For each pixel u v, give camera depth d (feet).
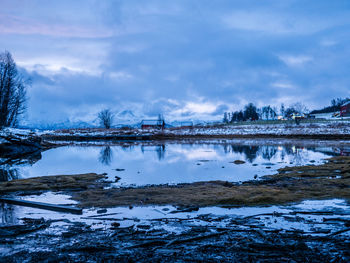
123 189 39.06
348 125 228.22
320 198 32.48
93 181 47.50
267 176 50.16
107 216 27.02
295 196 33.17
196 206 29.76
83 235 22.16
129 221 25.50
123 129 332.19
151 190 36.96
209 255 18.38
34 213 28.37
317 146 125.90
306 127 236.43
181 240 20.54
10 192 38.58
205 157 85.66
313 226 23.62
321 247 19.42
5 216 27.40
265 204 30.48
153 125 358.43
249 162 71.92
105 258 18.08
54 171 62.18
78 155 100.22
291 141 163.94
